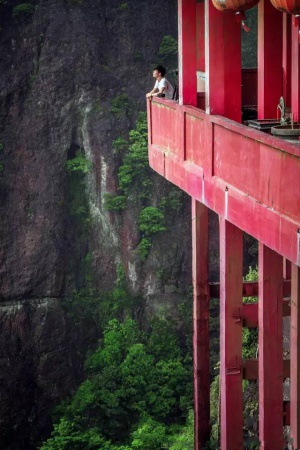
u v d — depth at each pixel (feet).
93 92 233.55
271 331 78.89
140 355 212.23
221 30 79.25
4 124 232.94
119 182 232.94
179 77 90.22
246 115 89.56
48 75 232.53
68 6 234.79
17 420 222.89
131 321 225.56
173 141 91.35
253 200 67.72
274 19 79.87
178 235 233.76
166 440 178.91
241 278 80.23
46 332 228.22
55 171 233.76
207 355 100.22
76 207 236.22
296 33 74.95
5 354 225.76
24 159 233.14
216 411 123.95
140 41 236.63
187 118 85.76
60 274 233.14
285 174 61.87
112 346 219.41
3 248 231.71
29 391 225.56
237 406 82.89
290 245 61.00
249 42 222.69
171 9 239.09
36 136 233.14
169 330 227.20
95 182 233.55
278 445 80.69
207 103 80.23
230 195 72.79
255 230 67.56
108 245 234.58
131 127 234.17
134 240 233.35
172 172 91.45
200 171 81.15
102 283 234.79
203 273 96.58
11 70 232.53
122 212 233.55
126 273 234.17
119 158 233.14
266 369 79.25
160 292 232.53
